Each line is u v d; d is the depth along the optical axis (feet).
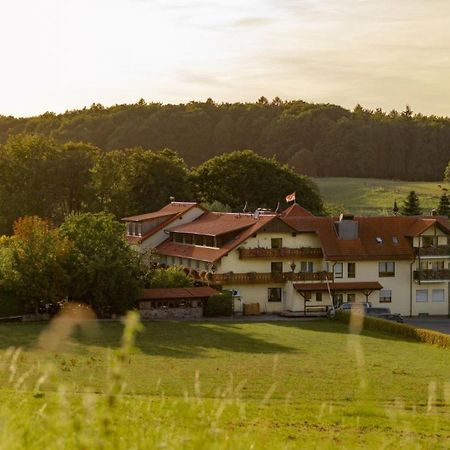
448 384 51.62
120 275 326.65
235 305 359.87
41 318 323.37
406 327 296.51
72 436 47.78
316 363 229.45
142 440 49.60
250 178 572.92
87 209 536.01
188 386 179.73
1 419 51.75
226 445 50.88
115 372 46.21
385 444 63.21
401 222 390.83
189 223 422.82
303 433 98.78
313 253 372.38
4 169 541.75
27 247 322.14
